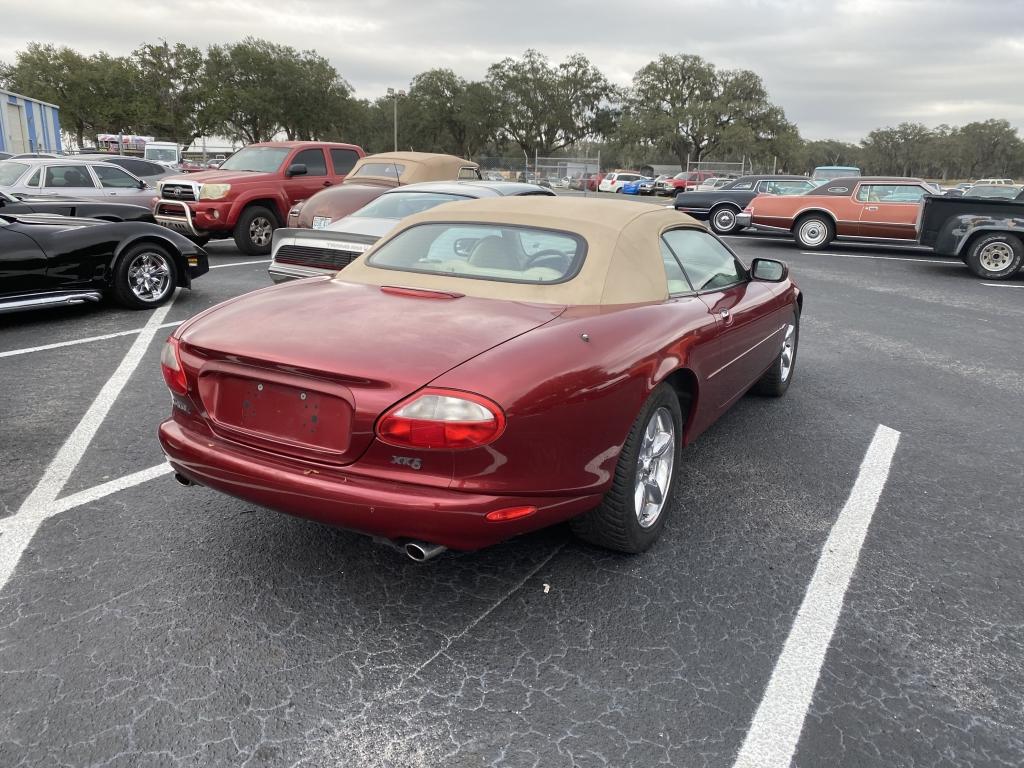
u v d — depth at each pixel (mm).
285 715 2180
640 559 3111
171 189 11867
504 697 2285
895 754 2113
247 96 60781
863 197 15773
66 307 7961
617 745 2113
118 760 1994
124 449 4102
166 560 2977
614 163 83812
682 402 3467
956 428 4938
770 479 3996
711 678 2398
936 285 11727
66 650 2414
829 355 6969
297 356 2414
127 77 55688
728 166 52812
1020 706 2320
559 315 2838
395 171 11625
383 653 2465
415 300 2945
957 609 2830
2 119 34188
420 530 2320
